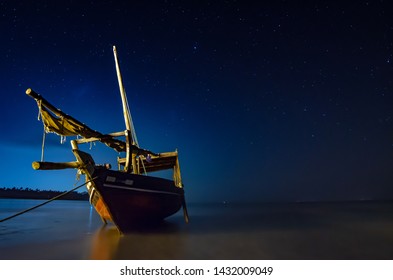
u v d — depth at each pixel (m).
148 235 12.38
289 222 19.83
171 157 17.70
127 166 11.32
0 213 29.06
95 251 9.18
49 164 8.52
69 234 13.10
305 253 9.02
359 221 20.67
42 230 14.77
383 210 40.28
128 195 11.28
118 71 15.95
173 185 14.80
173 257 8.41
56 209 40.06
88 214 28.88
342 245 10.38
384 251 9.32
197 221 20.25
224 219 22.69
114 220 11.32
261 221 20.55
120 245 10.10
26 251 9.27
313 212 35.22
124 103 15.55
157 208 13.16
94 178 9.94
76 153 9.61
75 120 10.15
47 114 9.14
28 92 8.27
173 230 14.43
